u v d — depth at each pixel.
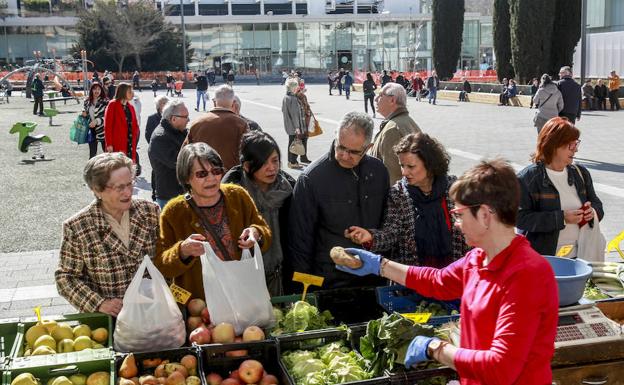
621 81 32.81
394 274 3.38
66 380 3.21
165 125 7.27
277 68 74.25
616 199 10.52
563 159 4.80
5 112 32.78
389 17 73.00
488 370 2.45
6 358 3.37
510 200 2.54
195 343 3.62
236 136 6.41
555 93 13.97
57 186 13.23
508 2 36.06
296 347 3.69
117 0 66.06
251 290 3.77
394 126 5.82
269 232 4.30
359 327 3.73
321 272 4.64
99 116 13.62
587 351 3.41
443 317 3.82
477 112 28.83
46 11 78.75
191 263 3.95
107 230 3.95
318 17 72.62
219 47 73.50
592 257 4.98
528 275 2.48
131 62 66.81
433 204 4.43
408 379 3.28
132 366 3.37
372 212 4.57
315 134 14.38
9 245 8.95
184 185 4.16
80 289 3.89
